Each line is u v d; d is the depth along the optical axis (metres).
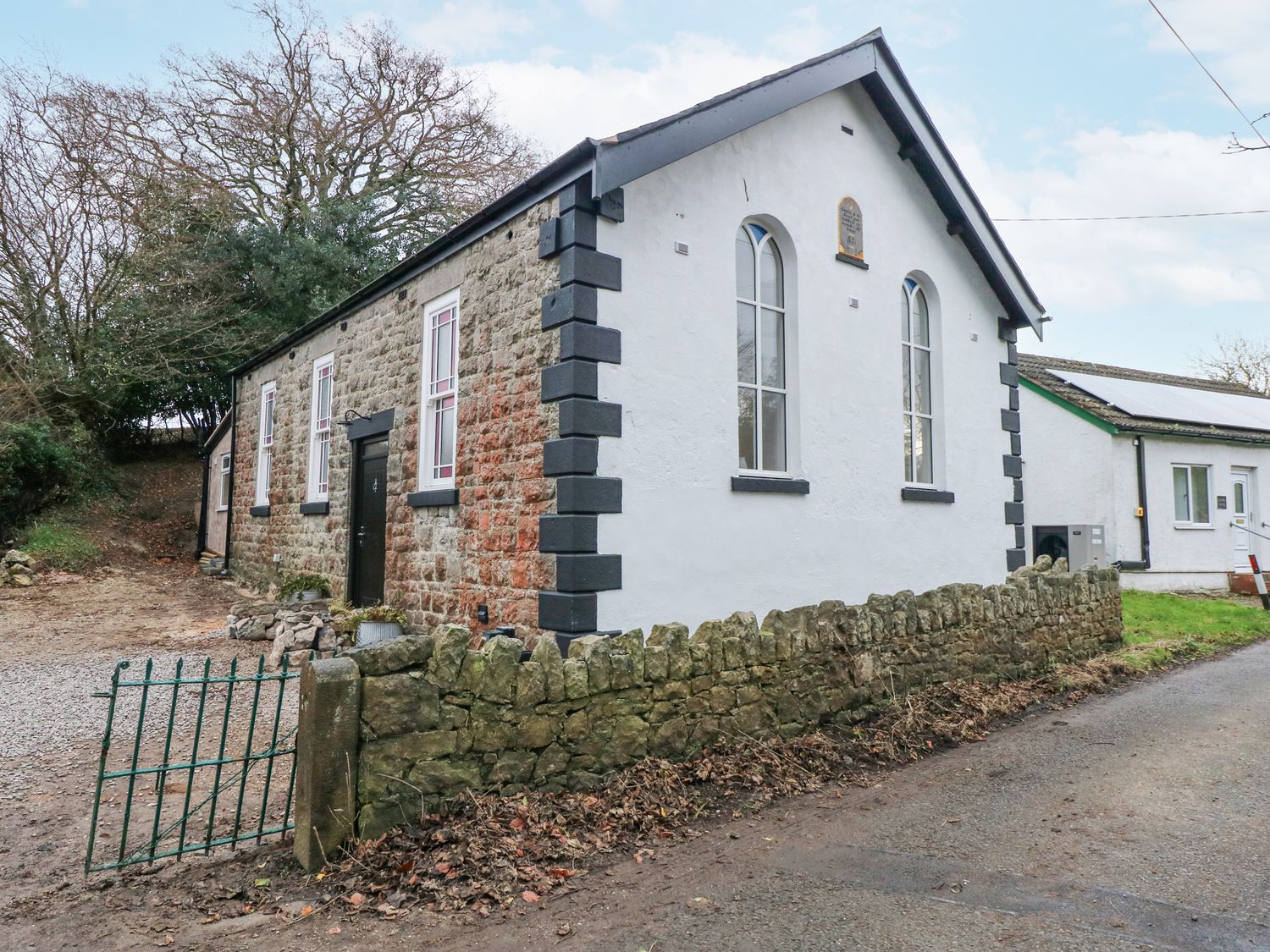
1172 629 11.22
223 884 3.82
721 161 8.42
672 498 7.61
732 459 8.20
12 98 17.31
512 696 4.54
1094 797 5.15
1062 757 6.02
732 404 8.27
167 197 20.97
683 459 7.74
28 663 8.65
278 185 24.77
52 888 3.80
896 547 9.88
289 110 24.22
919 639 7.13
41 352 18.23
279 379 14.66
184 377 21.25
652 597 7.36
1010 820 4.78
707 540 7.87
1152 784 5.37
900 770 5.74
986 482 11.33
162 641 9.89
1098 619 9.61
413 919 3.54
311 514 12.59
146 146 21.20
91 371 19.03
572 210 7.16
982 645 7.80
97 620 11.40
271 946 3.33
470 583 8.36
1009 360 11.98
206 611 12.46
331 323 12.46
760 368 8.94
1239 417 18.31
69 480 18.05
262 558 14.62
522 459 7.63
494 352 8.23
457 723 4.34
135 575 15.40
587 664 4.87
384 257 24.33
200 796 4.95
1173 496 15.85
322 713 3.94
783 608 8.50
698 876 4.02
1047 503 16.14
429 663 4.30
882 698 6.69
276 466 14.41
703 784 5.14
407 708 4.18
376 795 4.05
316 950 3.30
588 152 6.93
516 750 4.55
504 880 3.84
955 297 11.21
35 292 18.03
